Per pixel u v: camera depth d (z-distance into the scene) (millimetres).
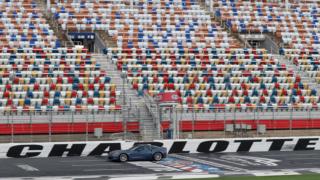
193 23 106625
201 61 94500
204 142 70812
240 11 113125
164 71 90375
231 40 104125
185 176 49250
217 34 104938
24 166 57219
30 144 66375
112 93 82750
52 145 66938
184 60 93812
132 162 60812
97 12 104688
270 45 106375
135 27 102625
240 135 79250
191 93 84938
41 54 89812
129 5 108062
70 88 83062
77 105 79625
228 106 81188
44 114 74375
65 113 75062
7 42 92500
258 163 59781
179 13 108875
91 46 101875
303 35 109562
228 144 71625
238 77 90938
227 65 94312
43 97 80500
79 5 105562
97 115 76125
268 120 80875
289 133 81688
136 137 75500
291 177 48500
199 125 78062
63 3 105750
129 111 77625
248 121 80062
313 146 74750
